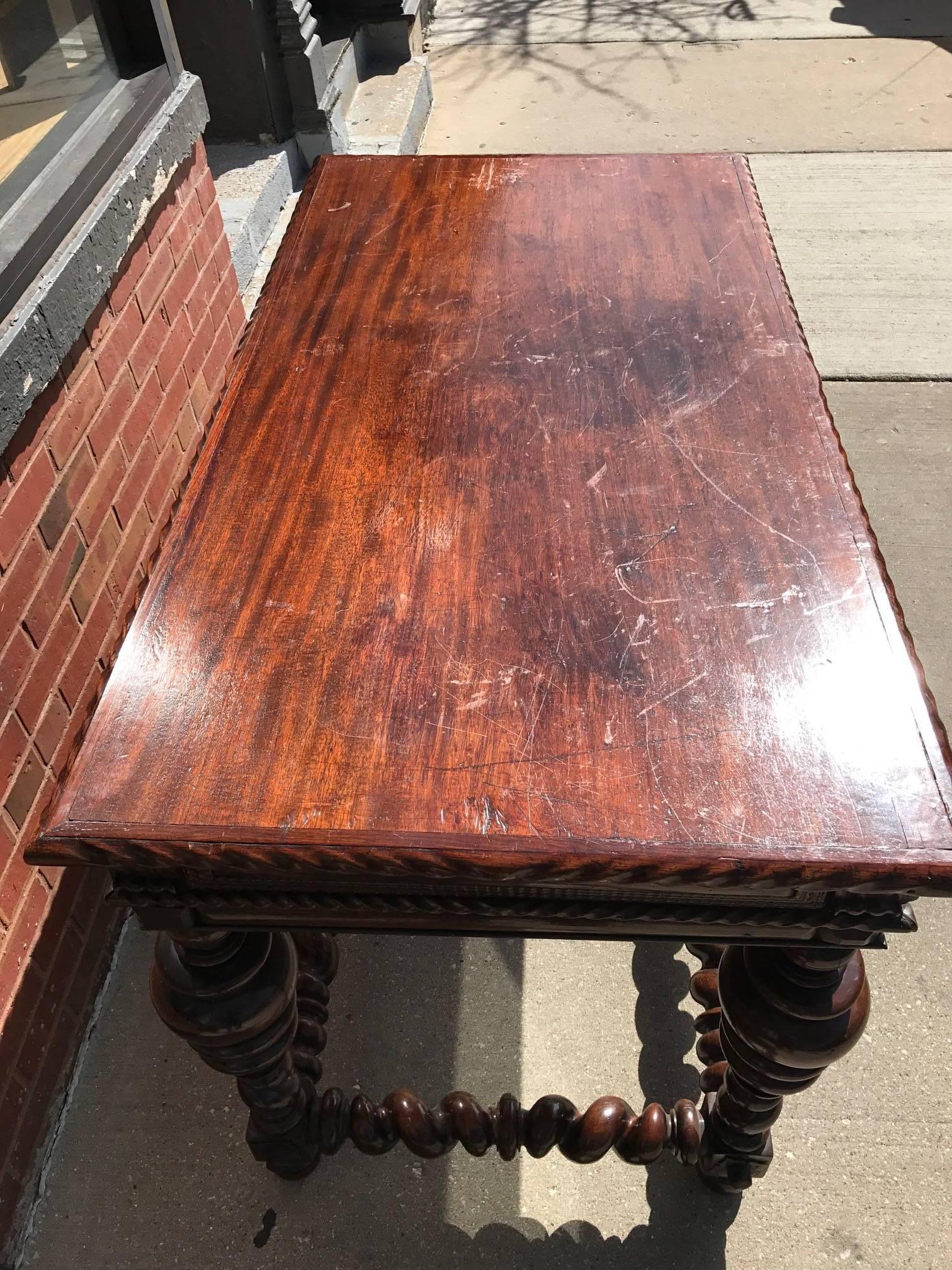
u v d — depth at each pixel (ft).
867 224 12.49
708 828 2.89
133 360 6.24
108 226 5.60
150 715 3.21
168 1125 5.24
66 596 5.31
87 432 5.59
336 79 13.00
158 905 3.32
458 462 4.09
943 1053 5.45
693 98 15.79
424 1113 4.66
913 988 5.72
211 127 11.96
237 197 10.87
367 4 14.67
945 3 18.56
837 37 17.52
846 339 10.67
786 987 3.79
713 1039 5.00
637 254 5.26
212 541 3.79
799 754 3.06
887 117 14.98
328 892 3.34
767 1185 4.99
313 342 4.77
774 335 4.69
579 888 3.28
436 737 3.12
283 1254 4.83
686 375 4.48
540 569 3.64
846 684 3.24
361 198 5.82
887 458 9.25
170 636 3.44
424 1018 5.64
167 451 6.77
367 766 3.05
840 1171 5.03
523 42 17.90
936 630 7.71
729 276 5.08
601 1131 4.53
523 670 3.30
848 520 3.79
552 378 4.50
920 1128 5.17
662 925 3.55
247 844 2.88
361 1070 5.44
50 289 4.91
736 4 18.97
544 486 3.97
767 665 3.30
